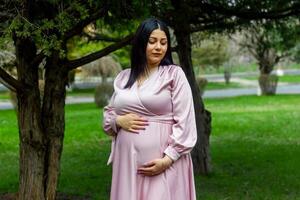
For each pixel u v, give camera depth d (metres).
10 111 21.84
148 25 3.42
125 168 3.44
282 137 13.41
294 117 18.11
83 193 7.25
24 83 5.18
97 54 5.26
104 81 24.08
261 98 27.14
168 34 3.47
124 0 4.70
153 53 3.42
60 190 7.45
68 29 4.50
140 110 3.39
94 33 8.00
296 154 10.60
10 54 6.96
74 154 11.15
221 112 20.31
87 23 4.84
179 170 3.41
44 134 5.36
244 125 15.99
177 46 7.82
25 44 5.11
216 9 7.86
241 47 28.89
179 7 6.95
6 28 4.19
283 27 9.26
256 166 9.28
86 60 5.27
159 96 3.37
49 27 4.19
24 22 4.17
